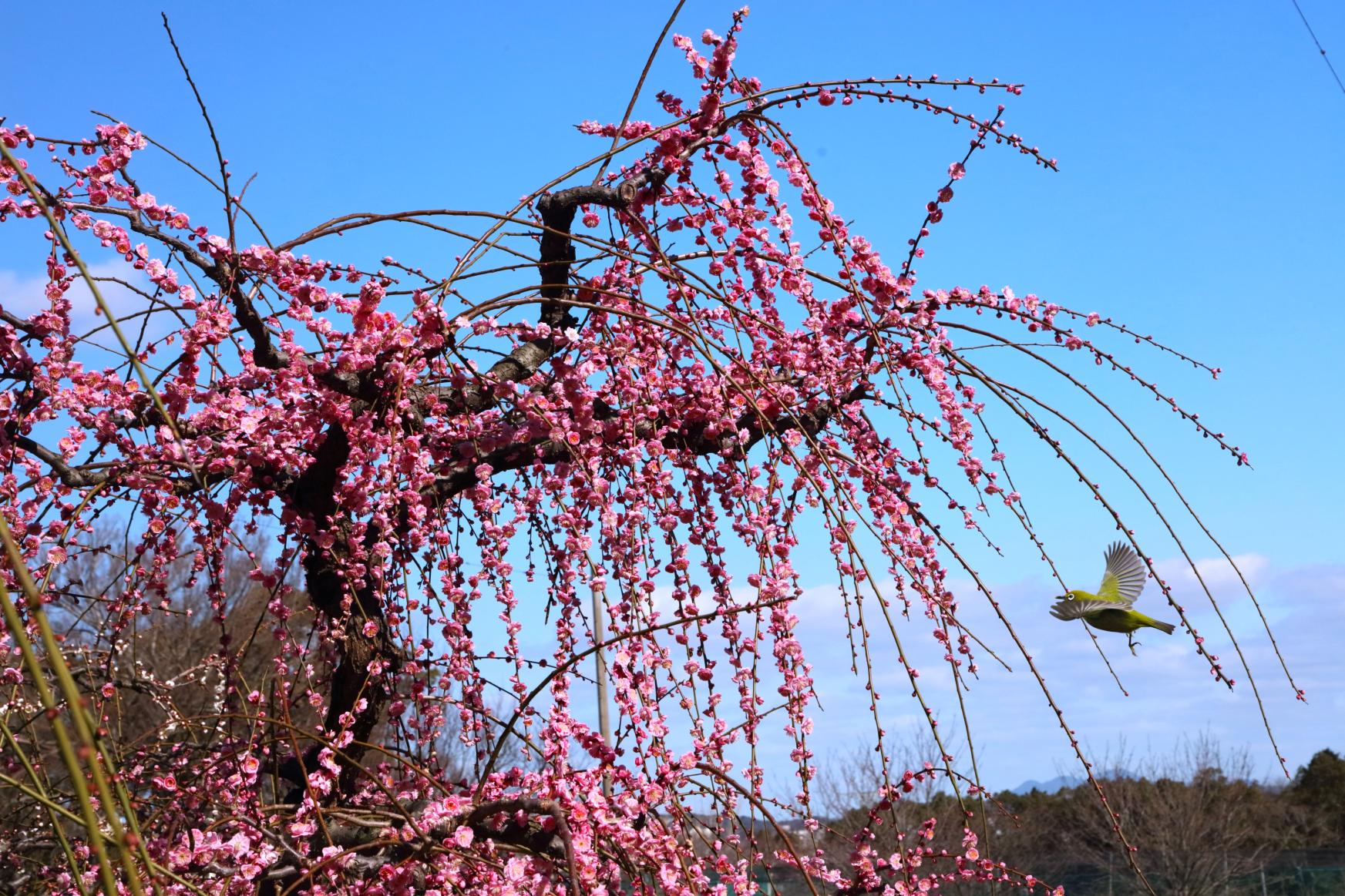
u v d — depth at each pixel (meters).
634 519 3.08
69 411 3.09
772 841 3.26
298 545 3.39
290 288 3.19
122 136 2.99
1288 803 28.83
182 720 3.54
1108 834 20.12
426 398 3.49
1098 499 3.38
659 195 3.90
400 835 2.48
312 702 3.11
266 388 3.36
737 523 3.47
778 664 3.08
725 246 3.80
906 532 3.36
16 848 4.06
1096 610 3.55
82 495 3.18
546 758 2.78
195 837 2.63
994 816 16.05
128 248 3.01
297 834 2.61
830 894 3.12
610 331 3.75
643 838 2.66
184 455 3.03
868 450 3.72
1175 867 19.50
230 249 3.15
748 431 3.67
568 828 2.39
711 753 2.90
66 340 3.06
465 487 3.68
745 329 3.82
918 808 15.79
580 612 3.71
